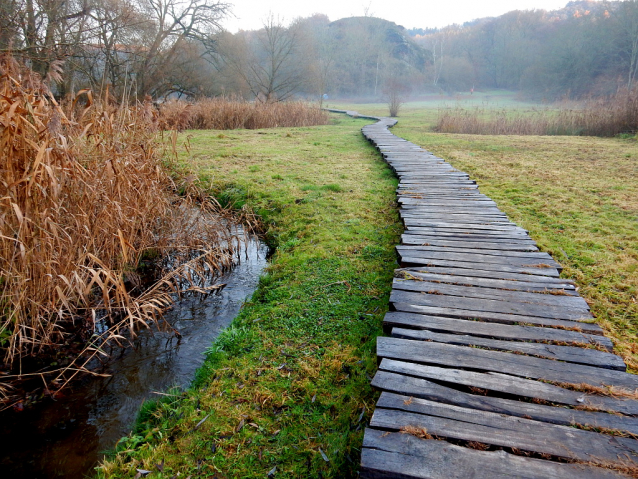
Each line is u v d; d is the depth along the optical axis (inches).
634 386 78.6
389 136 486.3
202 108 564.7
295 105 707.4
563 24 2128.4
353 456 76.3
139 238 157.6
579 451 63.9
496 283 122.0
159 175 171.9
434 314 105.0
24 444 87.8
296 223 205.0
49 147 106.2
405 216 188.2
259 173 294.0
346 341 111.5
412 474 59.9
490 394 77.6
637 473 59.9
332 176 291.6
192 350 119.9
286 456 77.1
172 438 82.6
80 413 96.5
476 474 60.0
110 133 138.7
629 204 220.1
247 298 149.6
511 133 594.2
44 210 107.7
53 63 134.3
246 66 1003.9
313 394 92.3
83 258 116.8
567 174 293.0
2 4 385.7
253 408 88.9
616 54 1535.4
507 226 174.4
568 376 81.4
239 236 208.4
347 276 147.3
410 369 83.3
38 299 110.3
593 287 134.9
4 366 110.8
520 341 94.0
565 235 180.1
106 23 547.2
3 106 102.0
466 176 268.4
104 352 119.6
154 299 130.0
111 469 76.2
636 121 507.5
